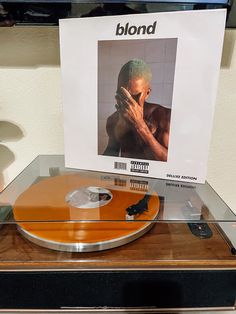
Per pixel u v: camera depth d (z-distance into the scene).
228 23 0.49
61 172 0.55
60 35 0.47
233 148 0.61
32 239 0.38
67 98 0.50
